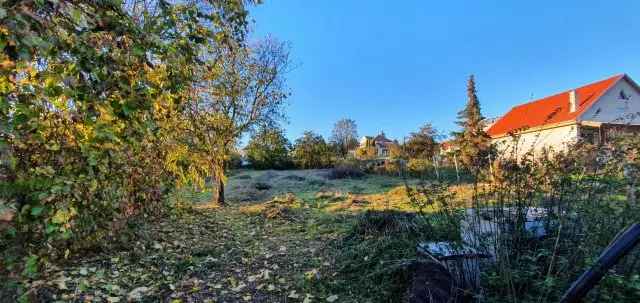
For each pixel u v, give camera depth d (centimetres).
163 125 401
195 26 268
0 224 188
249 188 1347
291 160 2366
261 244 459
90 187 244
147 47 205
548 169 225
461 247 229
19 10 140
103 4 182
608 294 174
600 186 212
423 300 213
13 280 208
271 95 978
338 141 3747
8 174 189
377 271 286
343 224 559
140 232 429
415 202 272
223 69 731
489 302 203
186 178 547
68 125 222
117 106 191
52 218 199
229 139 845
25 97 174
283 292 293
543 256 210
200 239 477
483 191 234
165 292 289
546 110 1991
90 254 352
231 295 287
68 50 169
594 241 190
